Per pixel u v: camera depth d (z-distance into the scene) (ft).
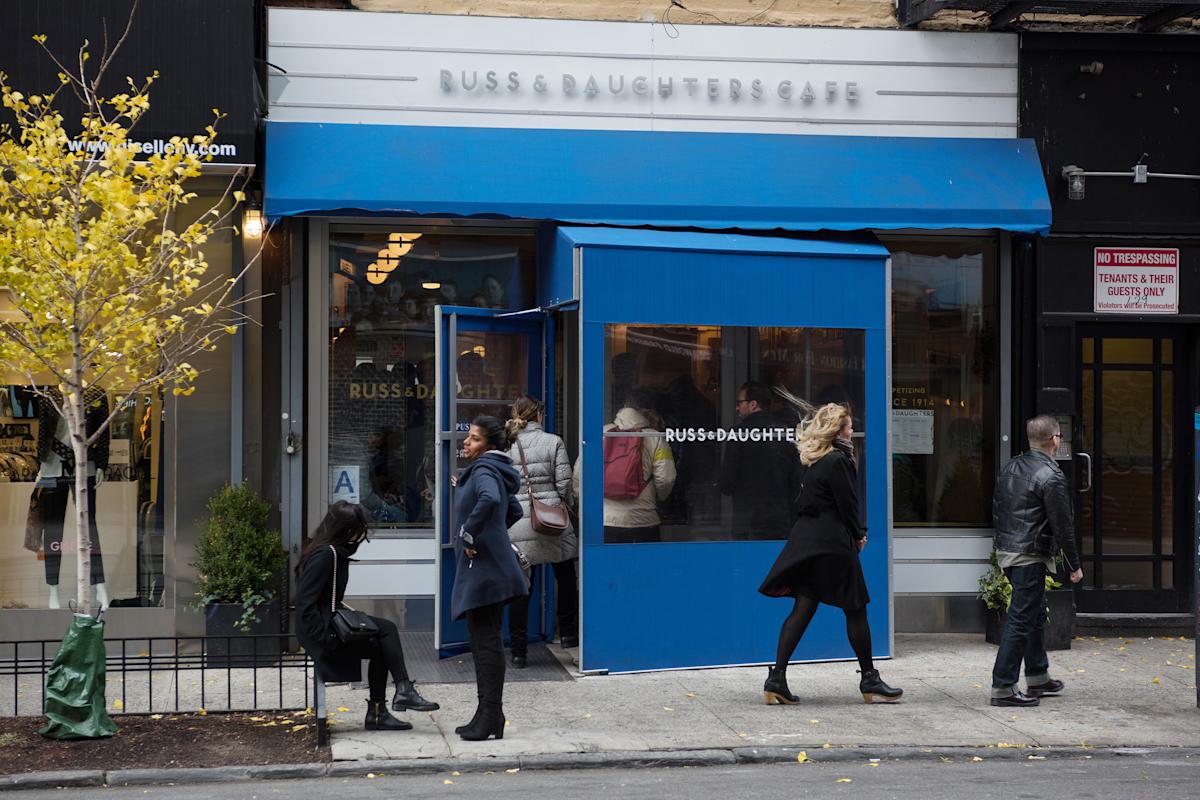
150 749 22.79
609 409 29.53
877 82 34.19
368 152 31.48
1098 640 34.65
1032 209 33.30
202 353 31.07
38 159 22.95
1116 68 34.94
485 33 32.71
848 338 31.50
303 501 32.50
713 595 30.30
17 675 25.13
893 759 23.08
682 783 21.35
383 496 33.01
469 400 31.58
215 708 26.08
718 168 32.78
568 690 27.84
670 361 30.09
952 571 34.78
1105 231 34.60
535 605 32.73
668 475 29.96
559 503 30.45
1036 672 27.12
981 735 24.25
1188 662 31.60
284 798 20.33
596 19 33.12
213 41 29.30
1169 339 35.83
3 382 31.01
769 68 33.73
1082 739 24.04
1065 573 33.53
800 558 26.48
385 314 33.12
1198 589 27.07
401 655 24.25
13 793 20.76
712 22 33.60
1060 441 34.19
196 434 31.07
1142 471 35.70
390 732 24.11
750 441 30.71
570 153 32.40
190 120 29.17
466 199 31.19
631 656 29.53
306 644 23.44
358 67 32.19
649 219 31.96
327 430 32.73
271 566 30.68
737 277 30.66
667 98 33.32
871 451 31.50
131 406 31.12
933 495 35.14
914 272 35.27
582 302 29.22
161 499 31.12
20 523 31.04
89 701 23.44
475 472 23.99
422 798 20.30
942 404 35.24
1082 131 34.78
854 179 33.09
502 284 33.71
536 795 20.52
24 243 22.72
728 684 28.55
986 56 34.50
